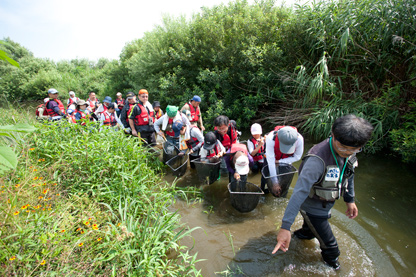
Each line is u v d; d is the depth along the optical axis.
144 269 2.34
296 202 2.14
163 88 9.33
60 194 3.06
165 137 5.82
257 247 3.07
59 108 7.11
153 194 3.56
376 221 3.42
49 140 4.07
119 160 3.94
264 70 7.79
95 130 4.55
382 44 5.81
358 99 6.12
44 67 24.86
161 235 3.00
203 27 8.85
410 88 5.73
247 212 3.70
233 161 3.84
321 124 6.11
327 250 2.58
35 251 2.11
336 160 2.18
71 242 2.28
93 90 18.95
